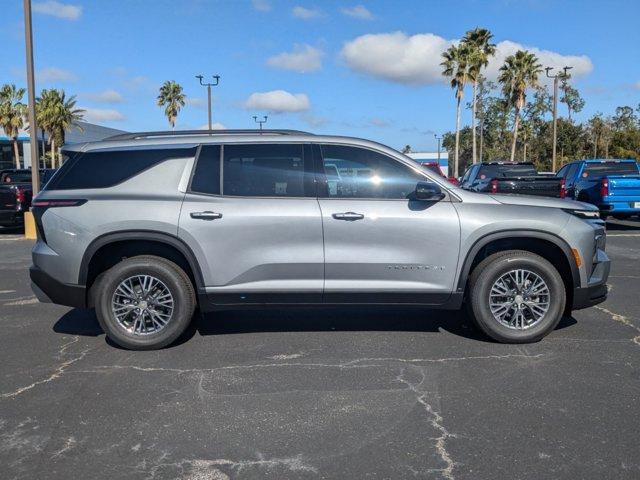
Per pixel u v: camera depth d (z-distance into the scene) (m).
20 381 4.91
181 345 5.84
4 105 54.44
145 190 5.62
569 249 5.62
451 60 49.00
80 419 4.18
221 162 5.69
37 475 3.45
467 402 4.39
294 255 5.55
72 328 6.51
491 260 5.66
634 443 3.75
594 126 65.81
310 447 3.75
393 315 6.91
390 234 5.54
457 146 50.47
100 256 5.77
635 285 8.52
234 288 5.59
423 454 3.64
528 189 13.86
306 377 4.93
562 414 4.17
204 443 3.81
